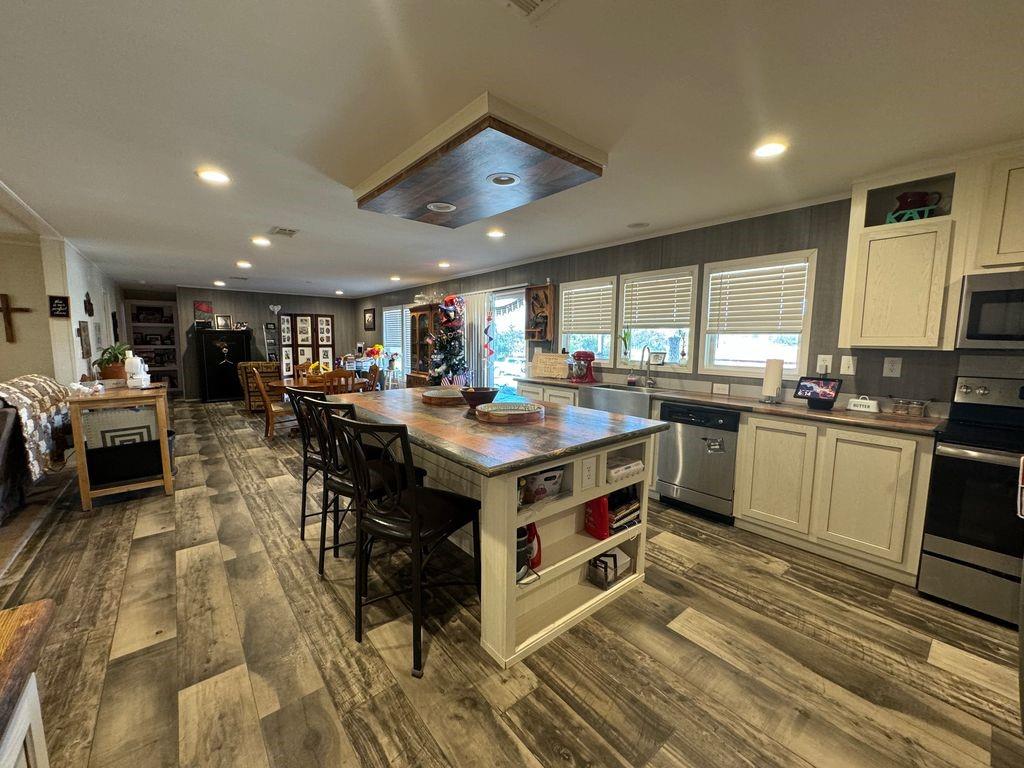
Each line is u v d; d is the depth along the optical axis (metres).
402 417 2.27
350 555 2.46
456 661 1.67
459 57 1.49
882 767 1.28
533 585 1.73
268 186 2.72
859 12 1.25
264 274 6.61
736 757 1.30
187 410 7.18
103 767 1.24
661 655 1.72
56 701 1.46
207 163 2.37
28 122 1.91
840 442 2.41
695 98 1.72
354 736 1.35
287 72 1.57
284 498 3.33
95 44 1.41
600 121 1.89
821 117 1.84
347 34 1.37
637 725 1.41
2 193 2.83
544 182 2.26
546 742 1.34
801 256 2.95
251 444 4.98
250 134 2.04
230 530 2.77
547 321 4.94
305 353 8.93
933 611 2.02
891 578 2.28
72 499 3.24
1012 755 1.32
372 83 1.64
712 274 3.46
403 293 8.47
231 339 8.13
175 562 2.37
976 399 2.18
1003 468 1.89
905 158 2.22
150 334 9.16
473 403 2.43
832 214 2.80
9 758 0.57
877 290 2.43
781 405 2.88
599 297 4.44
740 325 3.30
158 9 1.25
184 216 3.39
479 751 1.31
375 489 2.05
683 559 2.49
